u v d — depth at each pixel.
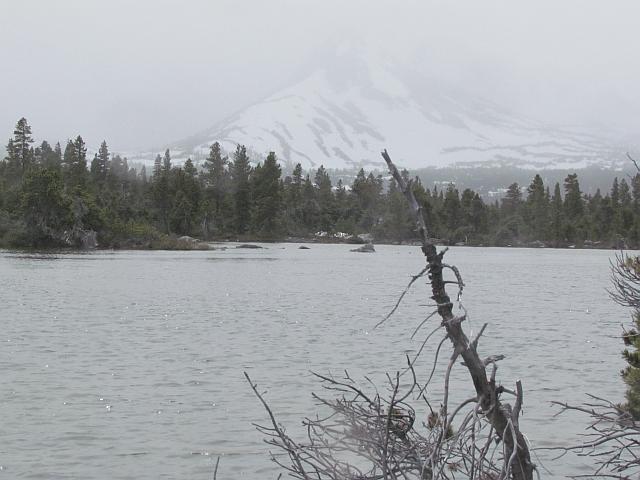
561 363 24.77
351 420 7.80
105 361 23.84
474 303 47.91
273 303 45.09
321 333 31.61
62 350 25.84
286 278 68.94
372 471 7.66
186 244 149.38
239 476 12.99
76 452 14.26
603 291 58.69
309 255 128.75
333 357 25.33
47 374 21.53
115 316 36.44
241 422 16.45
